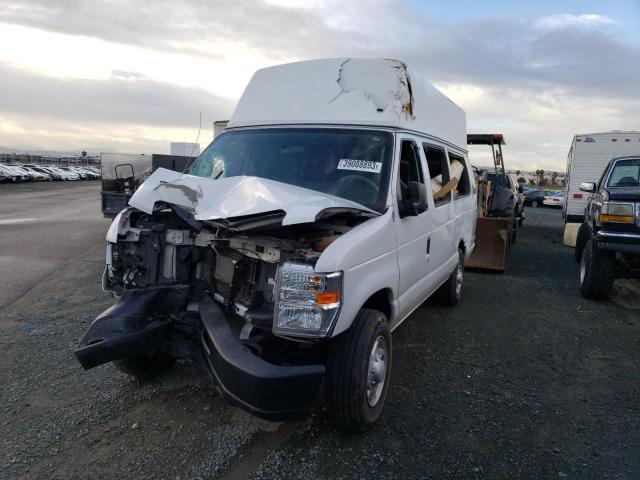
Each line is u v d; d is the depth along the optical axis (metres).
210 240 3.53
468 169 7.01
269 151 4.40
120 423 3.57
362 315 3.41
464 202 6.46
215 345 3.01
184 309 3.56
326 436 3.48
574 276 9.03
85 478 2.96
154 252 3.66
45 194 31.44
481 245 9.38
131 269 3.77
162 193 3.63
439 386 4.33
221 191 3.50
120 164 11.62
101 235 12.77
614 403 4.09
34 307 6.20
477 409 3.94
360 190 3.91
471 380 4.47
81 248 10.73
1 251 10.06
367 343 3.28
